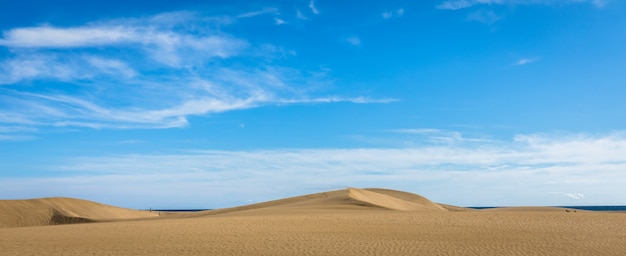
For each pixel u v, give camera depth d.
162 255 22.59
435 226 34.28
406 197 105.62
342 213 46.69
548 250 25.22
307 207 59.50
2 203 73.19
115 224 37.06
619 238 29.53
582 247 26.28
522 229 32.97
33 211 73.69
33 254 22.61
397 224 35.28
